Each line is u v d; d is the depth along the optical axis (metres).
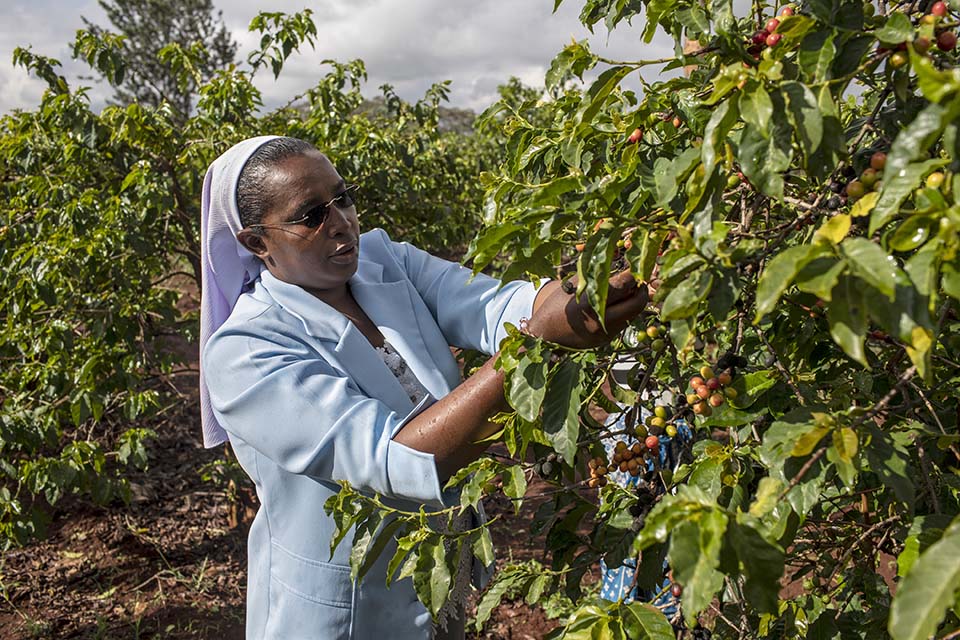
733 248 1.09
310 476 1.57
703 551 0.88
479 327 1.84
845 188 1.19
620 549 1.49
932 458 1.63
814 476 1.06
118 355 4.34
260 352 1.58
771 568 0.91
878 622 1.43
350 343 1.67
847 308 0.82
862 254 0.81
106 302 4.29
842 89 1.07
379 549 1.50
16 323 4.51
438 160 5.94
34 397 4.38
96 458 4.22
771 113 0.97
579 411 1.36
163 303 4.54
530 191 1.53
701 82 1.36
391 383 1.70
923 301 0.79
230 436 1.83
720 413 1.32
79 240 4.16
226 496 5.33
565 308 1.26
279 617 1.77
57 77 4.28
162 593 4.25
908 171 0.83
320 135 4.72
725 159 1.10
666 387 1.64
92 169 4.58
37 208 4.58
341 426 1.47
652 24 1.33
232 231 1.72
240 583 4.41
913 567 0.72
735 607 1.57
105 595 4.25
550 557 4.29
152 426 6.04
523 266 1.25
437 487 1.38
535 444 1.51
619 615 1.14
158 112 4.43
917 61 0.76
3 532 4.19
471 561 1.87
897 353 1.51
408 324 1.82
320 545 1.72
